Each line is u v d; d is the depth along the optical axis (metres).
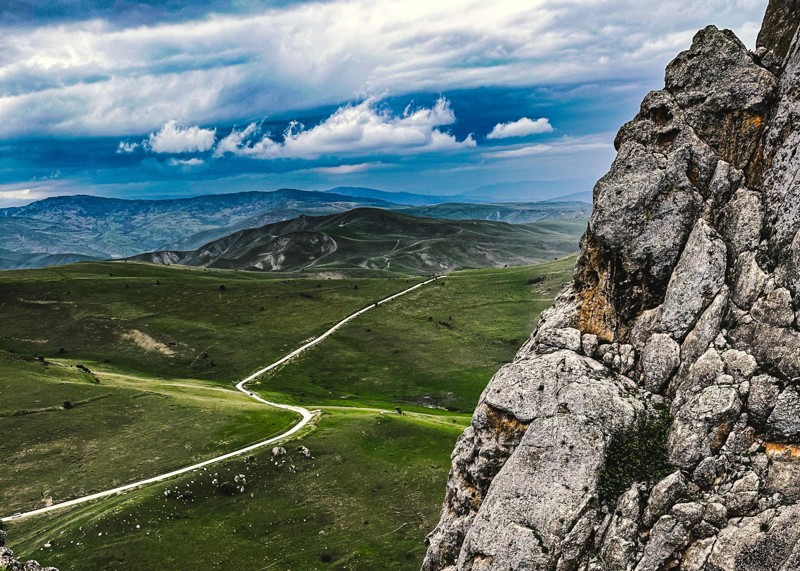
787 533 22.06
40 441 123.81
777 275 25.95
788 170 27.14
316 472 111.25
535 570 25.53
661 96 32.12
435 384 194.50
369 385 194.62
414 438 125.94
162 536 88.62
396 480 108.12
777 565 21.97
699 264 28.06
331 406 165.12
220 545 87.38
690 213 29.72
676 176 30.14
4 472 110.75
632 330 30.25
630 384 28.72
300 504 100.62
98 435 128.25
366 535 90.75
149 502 95.88
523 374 30.50
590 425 27.27
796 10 31.69
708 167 29.89
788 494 23.02
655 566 23.97
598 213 31.66
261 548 87.62
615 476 26.20
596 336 31.03
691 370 26.83
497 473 30.02
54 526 90.12
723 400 25.08
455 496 32.94
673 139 31.06
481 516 27.89
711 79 31.03
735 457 24.52
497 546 26.70
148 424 134.38
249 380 196.88
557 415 28.09
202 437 127.31
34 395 145.62
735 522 23.30
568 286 35.47
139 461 115.94
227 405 149.88
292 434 128.62
